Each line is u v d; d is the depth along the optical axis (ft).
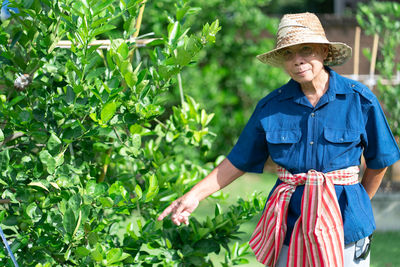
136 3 10.93
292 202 10.50
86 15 10.36
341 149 10.19
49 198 10.60
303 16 10.39
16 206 10.98
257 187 33.40
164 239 12.85
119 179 13.46
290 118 10.53
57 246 10.61
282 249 10.62
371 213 10.57
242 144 11.23
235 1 35.99
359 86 10.40
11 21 12.66
